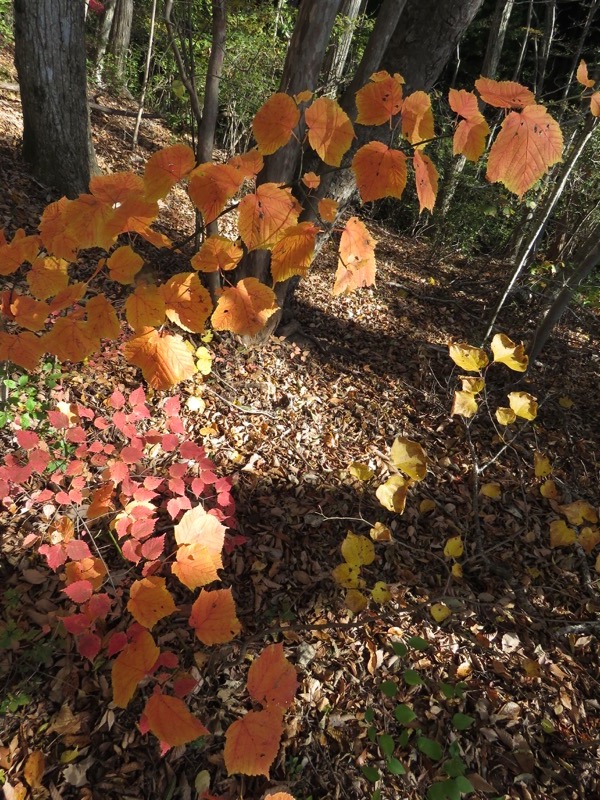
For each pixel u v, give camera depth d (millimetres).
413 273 7137
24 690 1972
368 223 8820
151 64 9430
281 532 2855
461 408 1945
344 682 2205
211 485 2922
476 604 2426
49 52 4215
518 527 3184
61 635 2145
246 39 6805
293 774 1900
